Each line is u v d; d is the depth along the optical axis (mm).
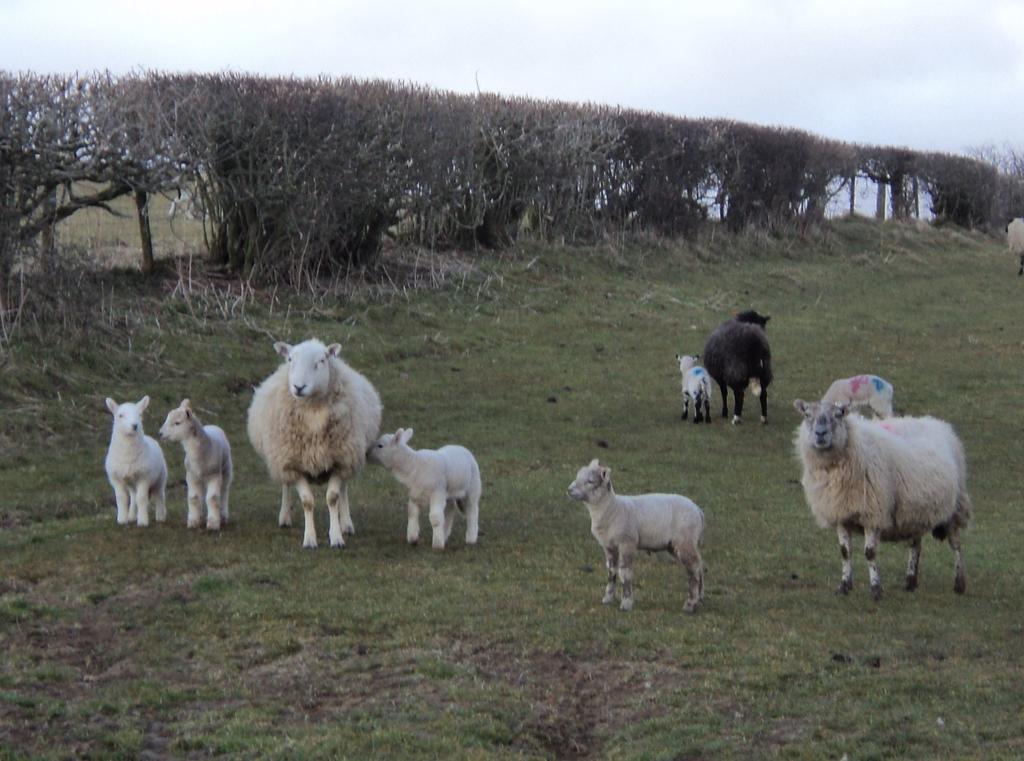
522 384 21750
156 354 19281
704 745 7727
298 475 12469
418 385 20875
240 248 24672
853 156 45938
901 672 8992
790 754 7566
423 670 9023
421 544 12633
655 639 9680
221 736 7848
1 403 16422
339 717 8258
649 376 23156
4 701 8258
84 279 19797
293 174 23719
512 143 31125
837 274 37531
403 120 26297
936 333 29281
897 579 12133
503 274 29266
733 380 20062
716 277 34250
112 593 10664
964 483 11844
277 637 9641
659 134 36344
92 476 14953
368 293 25156
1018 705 8352
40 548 11906
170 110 22281
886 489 10992
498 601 10594
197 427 12406
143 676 8938
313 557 11922
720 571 12031
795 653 9438
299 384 11867
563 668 9195
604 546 10562
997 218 54938
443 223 30438
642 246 35094
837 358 25734
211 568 11453
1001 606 11117
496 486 15570
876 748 7609
